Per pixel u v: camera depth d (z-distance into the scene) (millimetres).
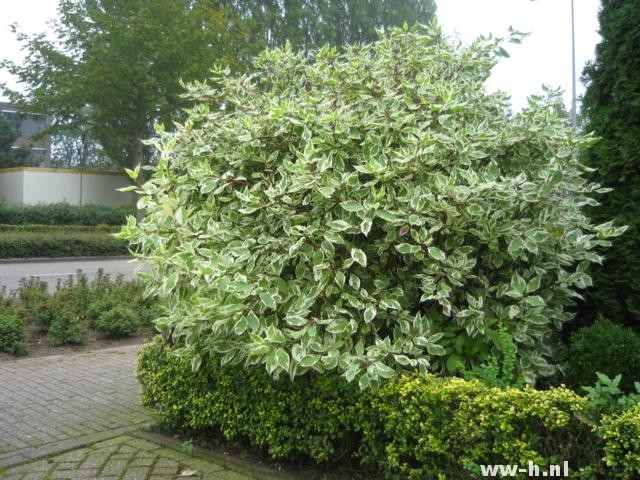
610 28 4039
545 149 3816
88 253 20828
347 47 4938
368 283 3607
